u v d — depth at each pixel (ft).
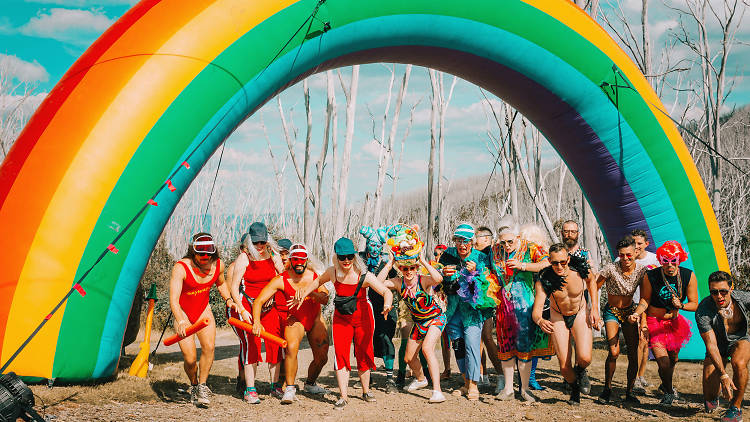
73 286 19.24
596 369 28.02
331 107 59.98
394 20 26.81
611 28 54.90
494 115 56.08
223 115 23.22
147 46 22.41
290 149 60.90
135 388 20.52
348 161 55.62
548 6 29.63
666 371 20.57
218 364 30.42
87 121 21.15
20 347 18.20
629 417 19.10
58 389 19.42
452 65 30.55
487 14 28.30
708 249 30.91
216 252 19.35
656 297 20.40
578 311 20.40
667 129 31.27
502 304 21.31
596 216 33.58
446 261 22.48
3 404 12.64
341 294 20.02
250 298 21.08
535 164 64.13
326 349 21.42
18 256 19.85
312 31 25.02
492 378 26.45
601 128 30.71
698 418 18.72
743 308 17.94
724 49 55.98
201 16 23.18
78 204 20.38
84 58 23.09
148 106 21.58
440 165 63.26
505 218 21.80
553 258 19.60
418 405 20.61
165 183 21.80
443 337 25.02
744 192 75.97
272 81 24.50
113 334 21.17
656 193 30.94
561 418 18.95
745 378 17.75
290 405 20.18
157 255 74.43
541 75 29.84
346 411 19.49
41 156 20.81
